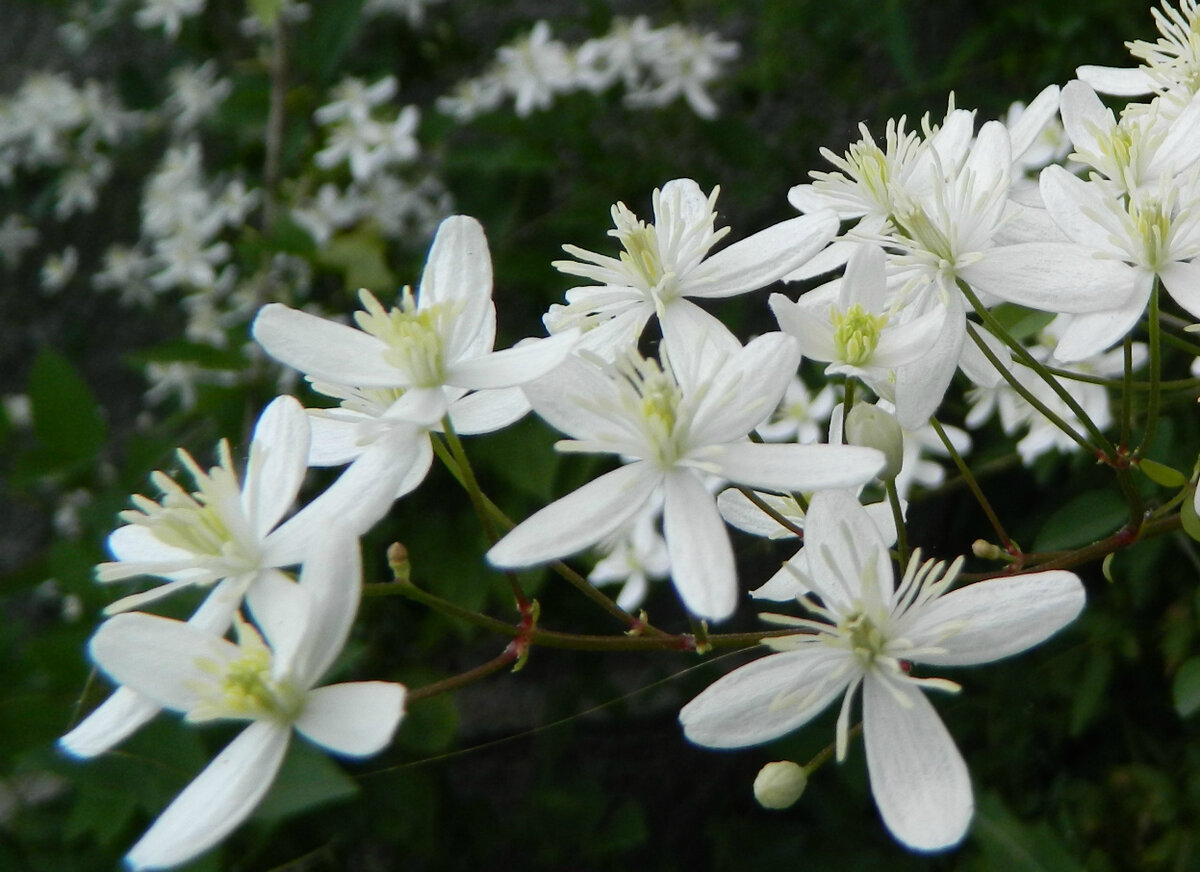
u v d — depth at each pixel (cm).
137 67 34
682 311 12
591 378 11
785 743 18
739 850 23
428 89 31
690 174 26
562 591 23
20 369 38
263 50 29
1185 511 12
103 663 10
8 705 16
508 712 23
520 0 32
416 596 11
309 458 11
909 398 11
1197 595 16
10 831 16
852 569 11
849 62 26
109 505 19
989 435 21
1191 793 21
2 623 17
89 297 37
